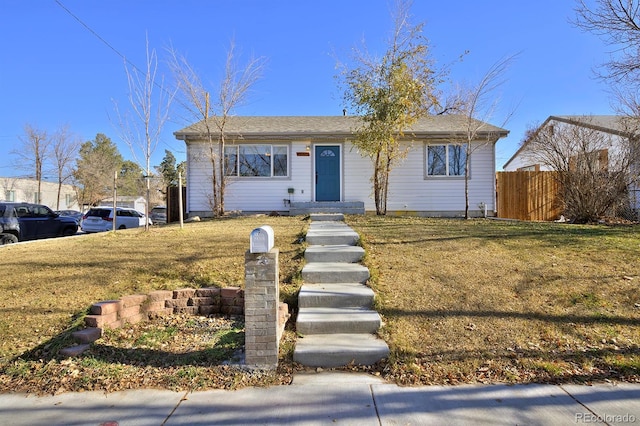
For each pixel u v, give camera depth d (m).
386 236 8.17
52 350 3.96
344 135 14.00
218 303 5.17
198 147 14.30
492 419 2.94
